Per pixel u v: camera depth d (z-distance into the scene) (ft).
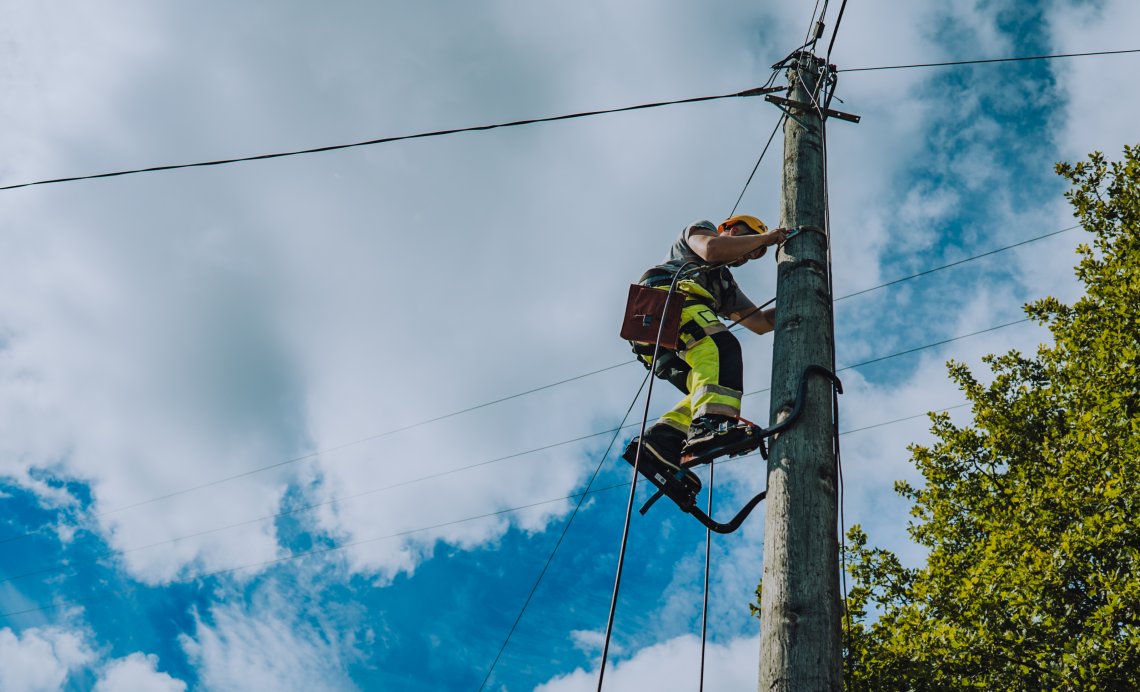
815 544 10.80
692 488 13.23
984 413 38.50
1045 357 40.09
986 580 30.01
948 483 38.60
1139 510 28.53
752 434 12.21
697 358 13.60
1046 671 27.61
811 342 12.91
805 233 14.43
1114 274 35.55
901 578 36.37
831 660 10.00
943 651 28.94
